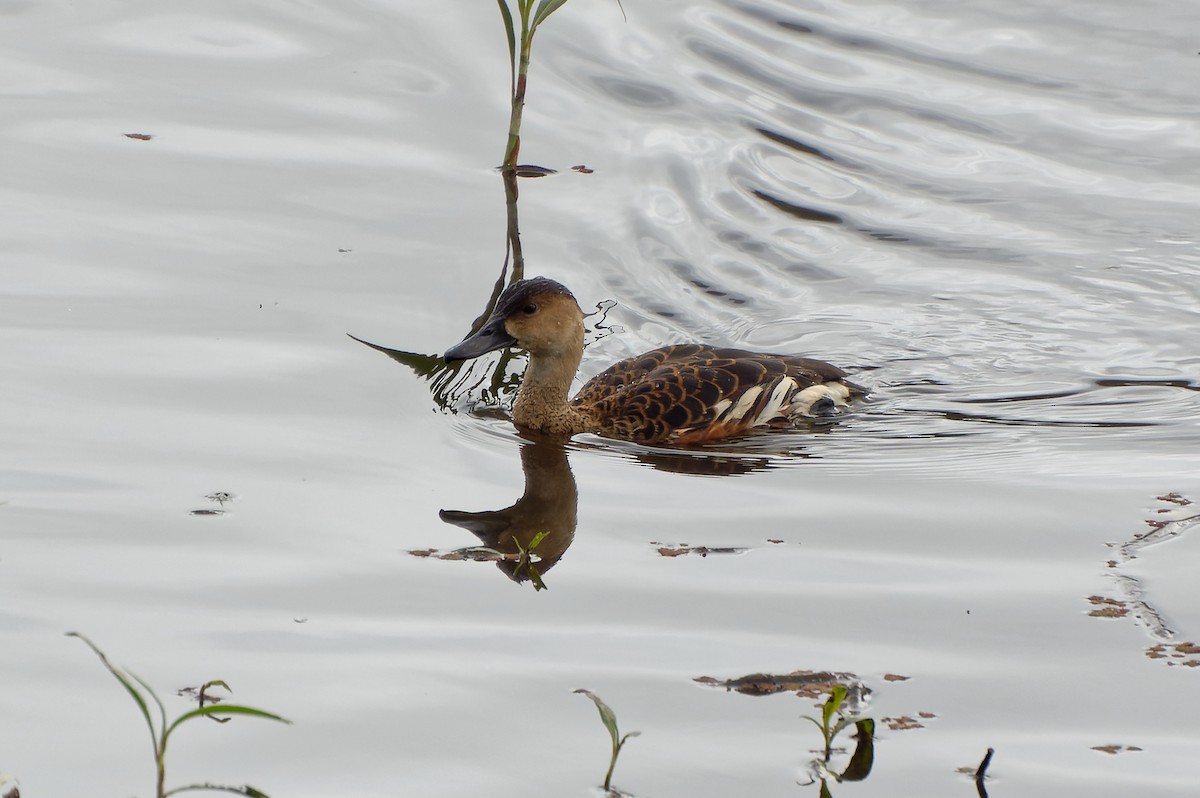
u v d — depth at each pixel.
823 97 20.91
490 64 21.22
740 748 8.59
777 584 10.68
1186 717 9.00
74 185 17.34
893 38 22.56
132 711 8.70
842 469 13.09
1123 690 9.30
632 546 11.30
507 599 10.30
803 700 9.12
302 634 9.67
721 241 17.53
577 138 19.56
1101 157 19.47
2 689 8.86
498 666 9.39
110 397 13.15
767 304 16.48
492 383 14.95
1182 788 8.26
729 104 20.58
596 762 8.42
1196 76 21.20
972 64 21.77
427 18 22.39
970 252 17.50
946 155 19.55
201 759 8.27
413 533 11.28
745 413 14.11
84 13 22.12
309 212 17.22
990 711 9.06
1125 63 21.67
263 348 14.34
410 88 20.53
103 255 15.88
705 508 12.13
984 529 11.69
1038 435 13.85
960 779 8.34
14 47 20.91
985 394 14.87
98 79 20.19
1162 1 23.39
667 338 15.80
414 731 8.65
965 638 9.92
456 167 18.61
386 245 16.64
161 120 19.17
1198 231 17.80
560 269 16.59
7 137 18.36
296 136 19.03
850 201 18.47
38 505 11.21
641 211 17.91
